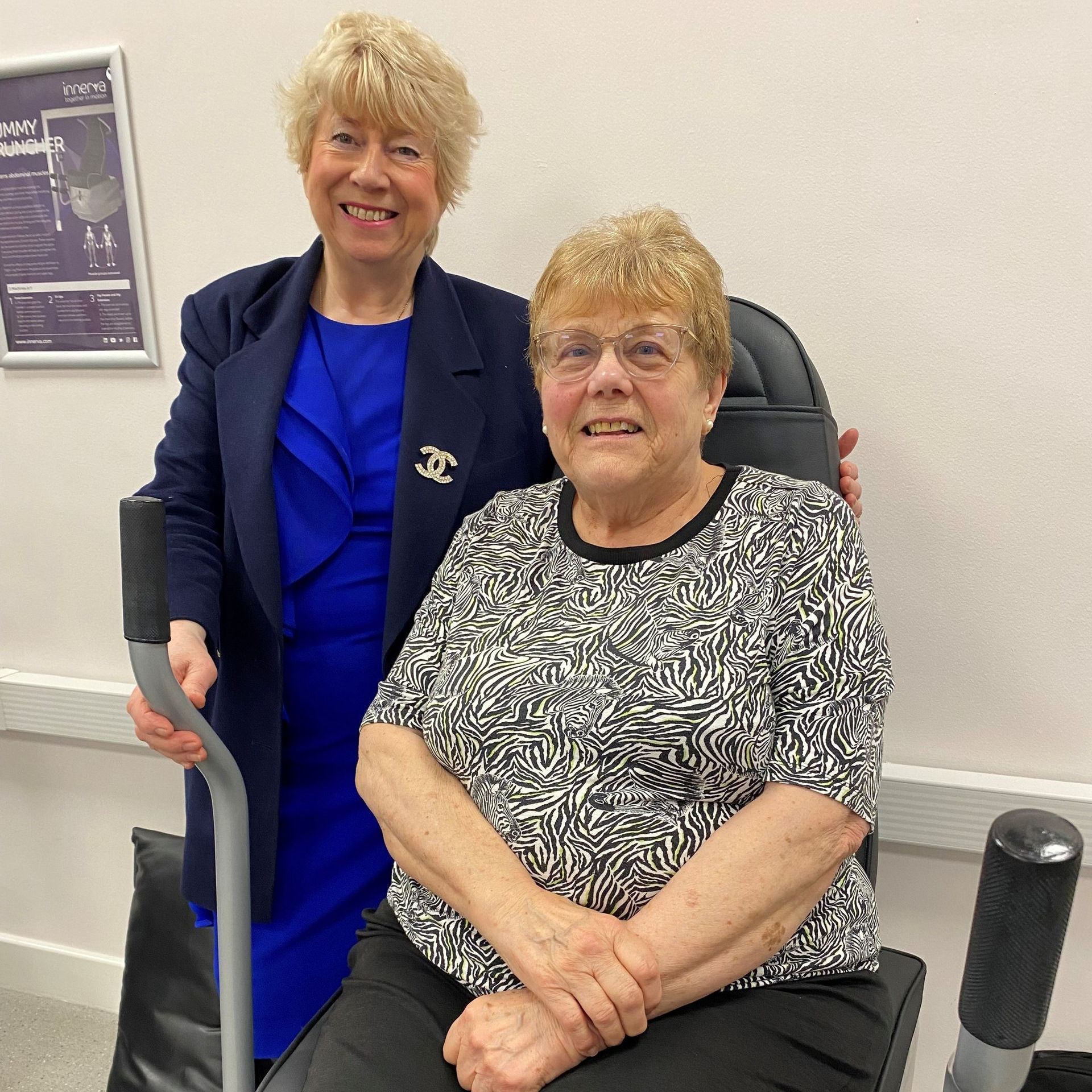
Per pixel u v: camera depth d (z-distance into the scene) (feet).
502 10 4.53
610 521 3.49
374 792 3.48
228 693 4.17
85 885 6.49
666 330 3.21
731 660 3.07
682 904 2.87
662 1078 2.70
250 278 4.32
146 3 4.98
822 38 4.15
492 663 3.35
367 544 4.14
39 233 5.48
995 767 4.64
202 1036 5.10
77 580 6.01
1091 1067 4.45
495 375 4.23
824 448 3.86
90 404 5.69
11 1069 5.77
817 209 4.33
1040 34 3.89
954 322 4.26
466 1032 2.89
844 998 3.13
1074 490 4.26
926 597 4.58
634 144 4.50
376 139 3.72
